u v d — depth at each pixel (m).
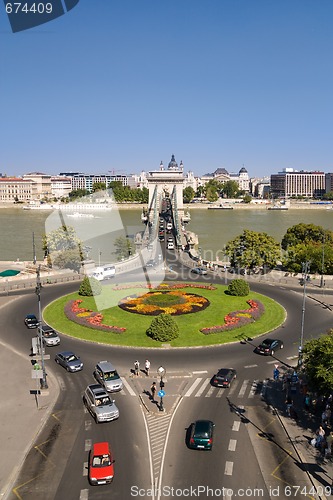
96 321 72.12
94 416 44.03
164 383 52.16
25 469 36.38
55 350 62.34
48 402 47.69
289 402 45.44
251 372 55.44
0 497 33.06
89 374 54.97
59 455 38.22
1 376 54.28
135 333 67.81
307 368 45.84
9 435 41.19
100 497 33.19
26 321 72.12
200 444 38.75
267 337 67.69
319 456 38.25
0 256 152.50
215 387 51.31
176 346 63.25
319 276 108.94
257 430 42.28
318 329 71.12
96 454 36.12
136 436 41.16
